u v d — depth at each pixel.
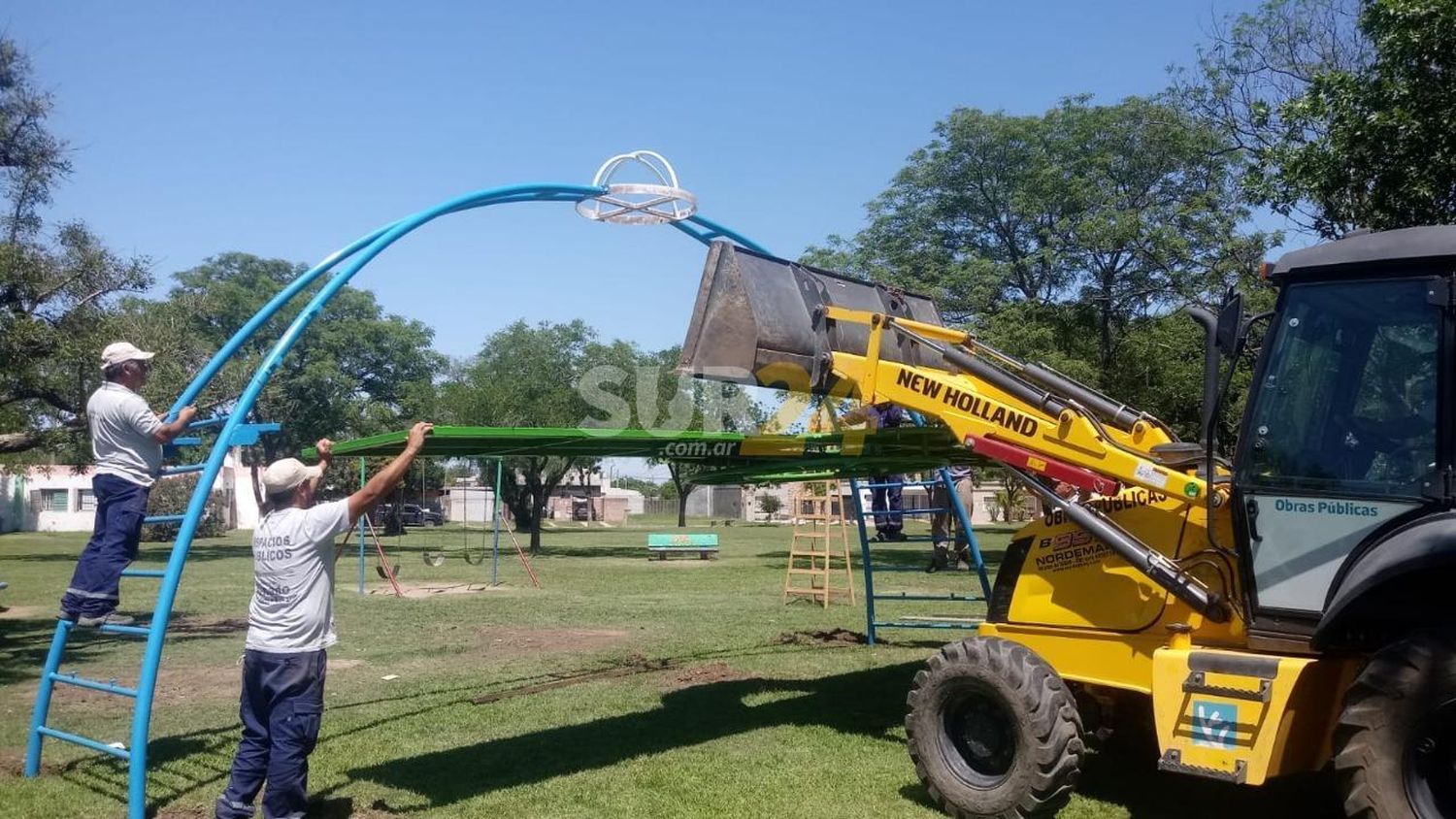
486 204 7.95
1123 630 5.77
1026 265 24.78
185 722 8.20
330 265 7.25
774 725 8.09
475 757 7.14
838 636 12.44
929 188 27.86
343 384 50.50
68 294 17.67
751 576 22.27
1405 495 4.70
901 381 6.58
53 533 55.16
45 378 17.97
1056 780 5.46
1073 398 6.71
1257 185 12.89
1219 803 6.09
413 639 12.71
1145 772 6.69
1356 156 11.40
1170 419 21.31
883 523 21.27
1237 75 21.55
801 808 6.04
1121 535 5.69
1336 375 5.00
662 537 28.89
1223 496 5.44
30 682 9.95
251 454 41.09
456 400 30.58
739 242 9.80
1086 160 24.53
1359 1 18.06
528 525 46.62
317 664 5.58
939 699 5.93
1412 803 4.30
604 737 7.72
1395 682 4.36
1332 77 11.68
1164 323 21.05
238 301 49.75
